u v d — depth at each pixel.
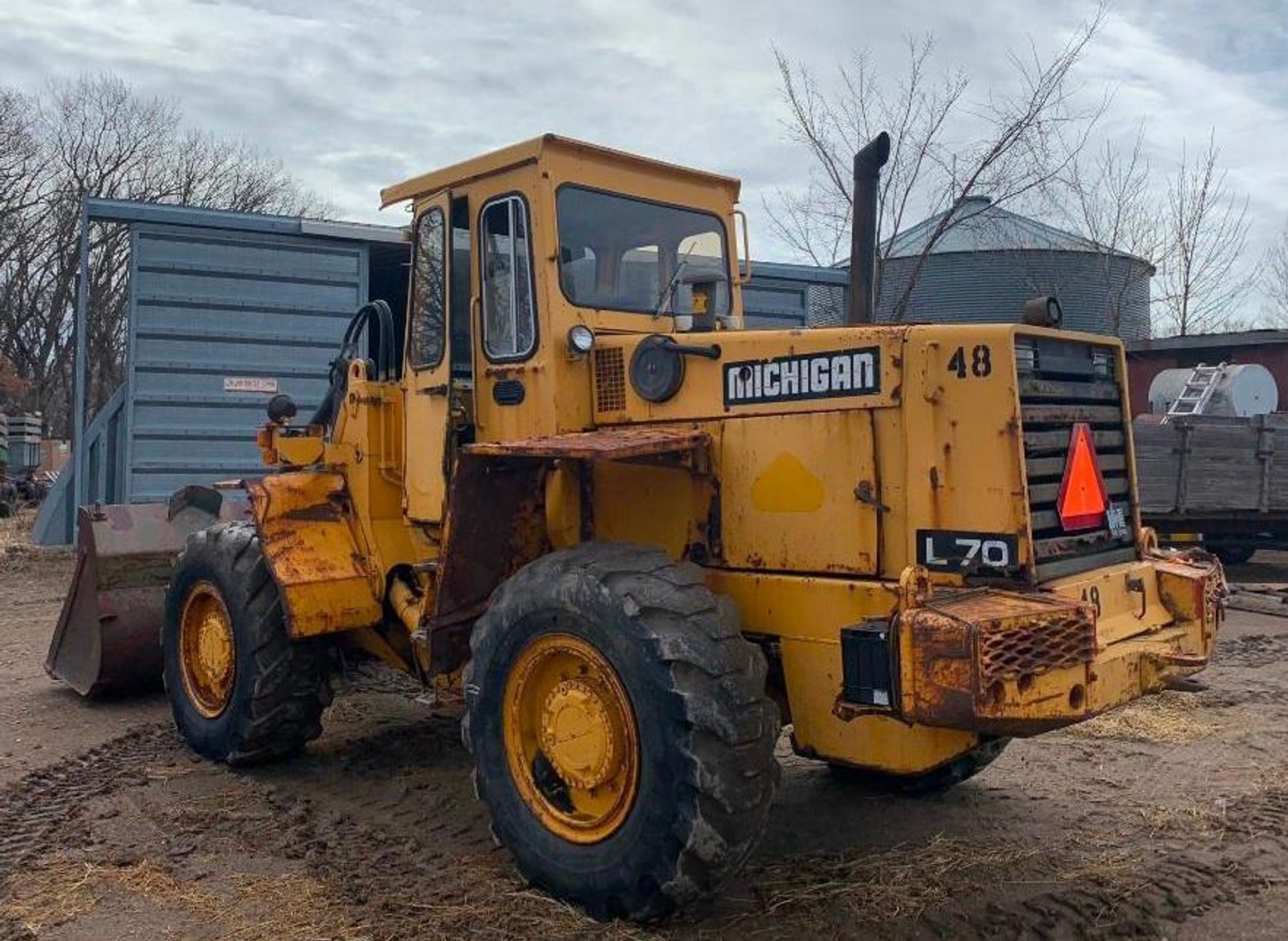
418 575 5.04
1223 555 12.98
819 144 13.61
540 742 3.97
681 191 5.09
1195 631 4.08
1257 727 6.27
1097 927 3.76
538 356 4.50
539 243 4.50
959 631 3.25
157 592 6.80
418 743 5.95
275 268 12.09
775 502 4.02
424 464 5.05
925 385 3.72
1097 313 16.08
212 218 11.71
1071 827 4.68
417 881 4.10
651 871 3.52
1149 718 6.43
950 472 3.69
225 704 5.55
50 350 38.69
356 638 5.62
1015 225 15.27
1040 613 3.35
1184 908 3.92
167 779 5.34
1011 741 5.89
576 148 4.63
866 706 3.47
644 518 4.37
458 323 4.88
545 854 3.85
